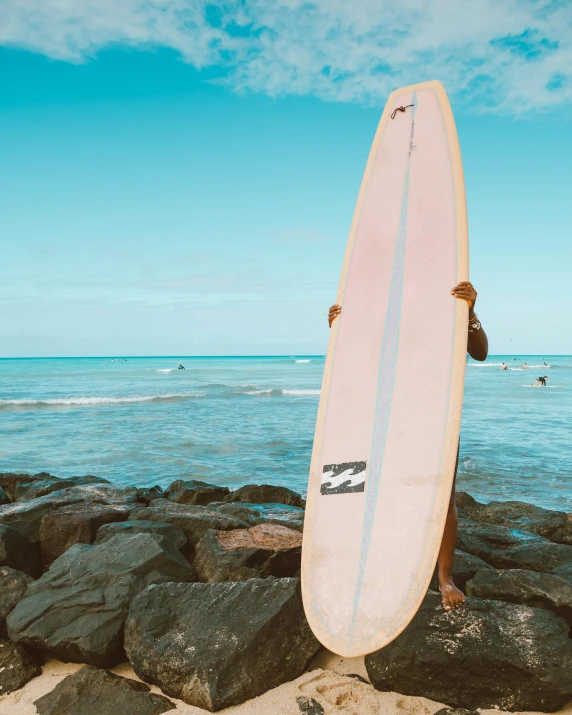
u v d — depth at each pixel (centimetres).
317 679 306
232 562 405
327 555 309
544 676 276
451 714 276
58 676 322
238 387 3941
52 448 1328
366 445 327
